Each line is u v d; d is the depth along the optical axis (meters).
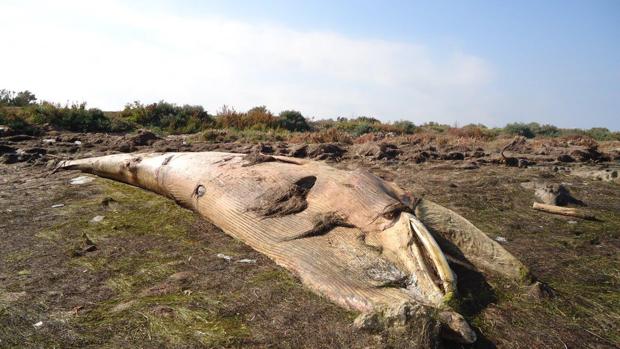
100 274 5.04
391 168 10.66
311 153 11.80
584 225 6.85
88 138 14.38
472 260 5.09
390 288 4.52
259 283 4.82
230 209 6.28
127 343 3.69
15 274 5.00
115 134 16.59
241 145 12.90
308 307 4.32
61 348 3.62
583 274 5.16
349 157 11.91
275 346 3.64
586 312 4.30
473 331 3.75
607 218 7.21
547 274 5.14
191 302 4.36
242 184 6.47
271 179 6.36
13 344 3.67
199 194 6.86
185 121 19.83
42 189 8.41
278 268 5.25
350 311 4.28
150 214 7.13
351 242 5.17
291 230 5.55
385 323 3.76
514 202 7.98
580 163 11.81
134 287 4.74
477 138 20.00
